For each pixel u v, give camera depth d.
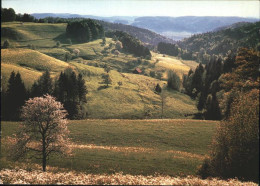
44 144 27.50
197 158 36.84
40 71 134.50
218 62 163.50
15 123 58.66
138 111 106.75
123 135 51.75
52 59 153.62
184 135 51.28
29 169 27.58
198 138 49.41
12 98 88.44
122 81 148.25
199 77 153.00
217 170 22.94
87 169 31.56
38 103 27.08
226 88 62.53
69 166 32.53
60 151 28.27
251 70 51.78
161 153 39.41
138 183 14.53
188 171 30.95
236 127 22.47
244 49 55.12
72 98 99.50
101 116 96.94
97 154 37.31
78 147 41.97
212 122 63.12
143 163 33.78
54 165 32.78
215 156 23.36
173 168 31.98
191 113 112.81
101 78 146.62
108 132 53.50
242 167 21.56
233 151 21.67
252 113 22.78
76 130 54.62
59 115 27.81
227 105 65.69
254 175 21.19
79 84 102.25
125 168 31.95
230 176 22.02
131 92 128.00
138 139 49.50
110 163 33.50
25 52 151.25
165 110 113.06
